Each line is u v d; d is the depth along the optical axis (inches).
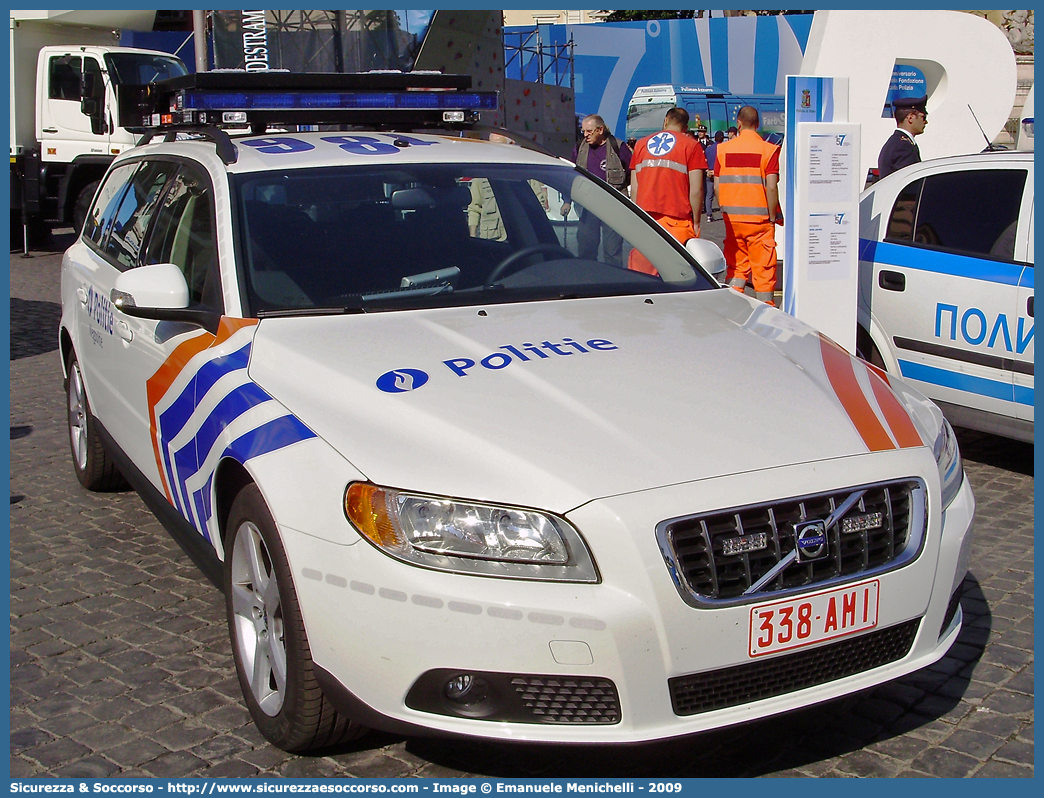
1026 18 892.6
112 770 119.3
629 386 118.3
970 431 262.8
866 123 498.9
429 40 489.1
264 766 119.9
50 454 252.7
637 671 99.8
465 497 102.9
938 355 236.2
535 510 101.6
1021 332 215.8
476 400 114.3
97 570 179.6
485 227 157.9
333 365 123.1
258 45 453.4
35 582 174.7
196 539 141.6
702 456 106.9
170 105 195.9
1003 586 166.9
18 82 671.1
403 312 138.8
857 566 108.7
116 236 195.9
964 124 513.3
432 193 159.2
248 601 126.4
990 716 127.8
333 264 144.6
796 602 104.3
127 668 144.1
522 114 649.6
